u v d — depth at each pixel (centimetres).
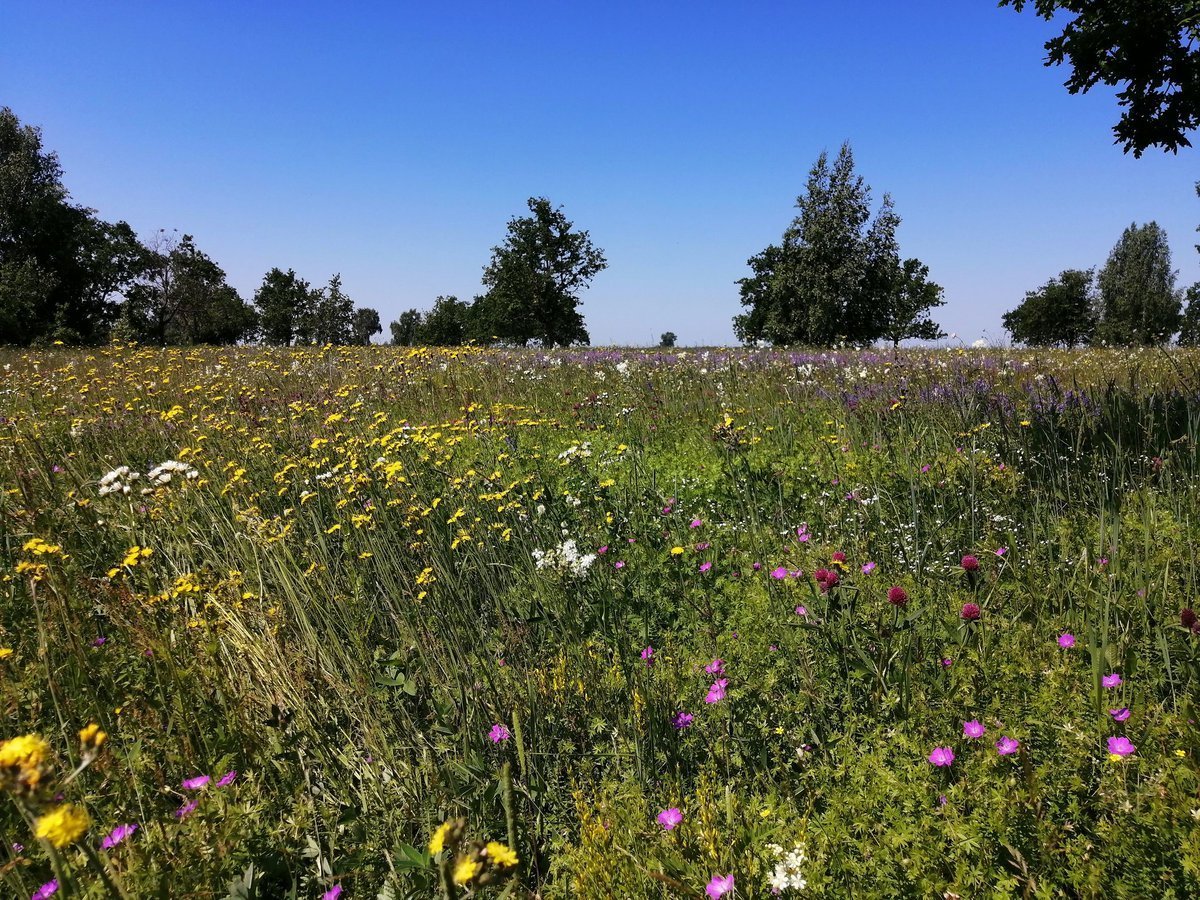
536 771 280
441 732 295
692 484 594
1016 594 350
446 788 264
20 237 5428
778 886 200
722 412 826
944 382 800
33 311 4831
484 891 222
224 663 334
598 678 330
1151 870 191
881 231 4931
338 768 290
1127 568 355
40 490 551
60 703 306
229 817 234
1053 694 261
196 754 284
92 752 134
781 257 5238
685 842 227
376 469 582
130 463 658
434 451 664
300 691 321
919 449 573
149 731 285
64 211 5584
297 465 617
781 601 377
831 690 310
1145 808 213
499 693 323
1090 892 191
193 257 7231
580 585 419
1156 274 8894
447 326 10450
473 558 457
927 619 337
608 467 650
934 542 422
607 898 215
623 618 398
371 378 1120
